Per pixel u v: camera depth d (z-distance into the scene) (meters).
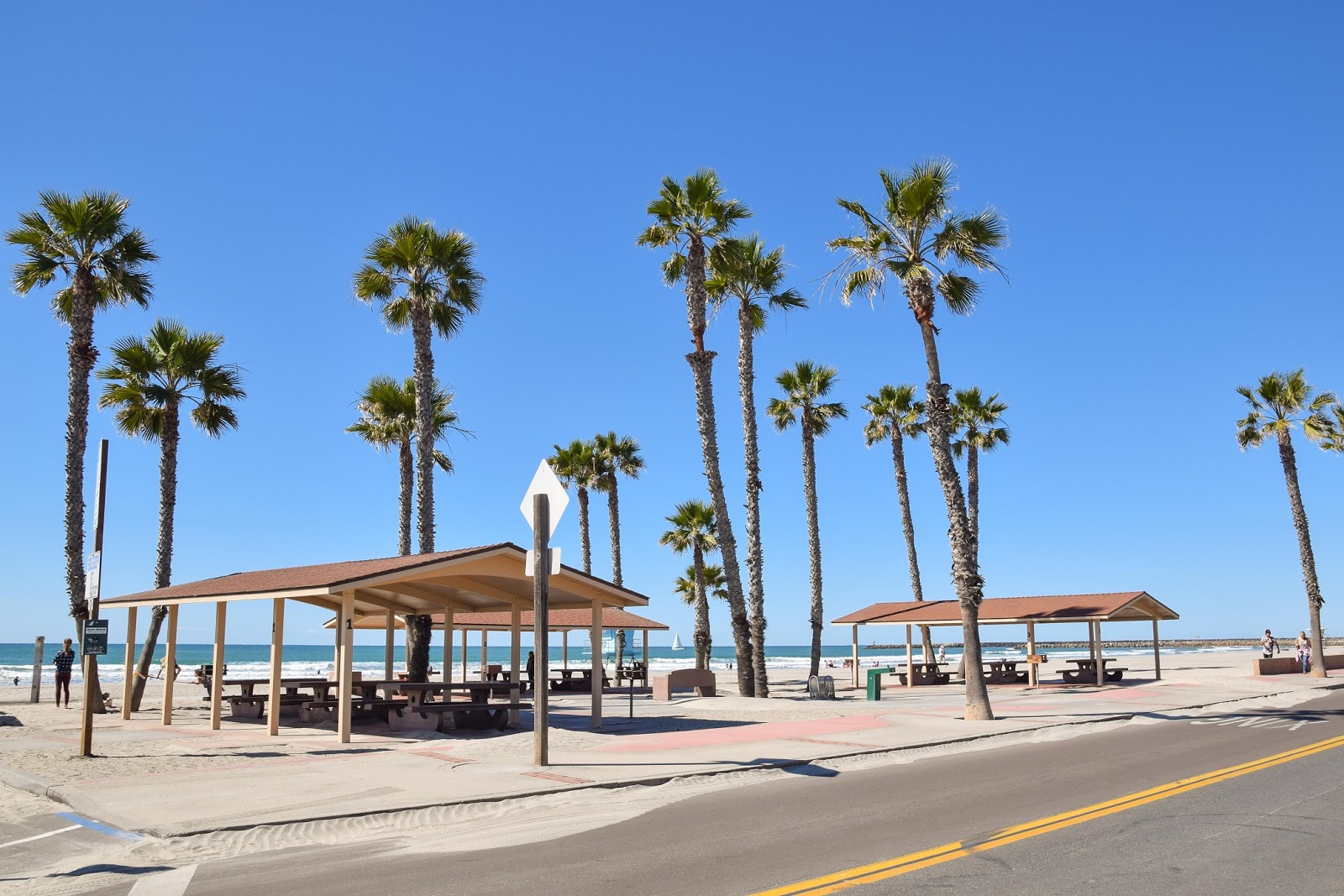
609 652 92.69
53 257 24.36
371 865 7.81
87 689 15.05
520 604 23.47
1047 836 8.29
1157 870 7.08
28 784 12.20
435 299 27.89
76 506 24.03
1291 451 36.22
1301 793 10.40
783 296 30.84
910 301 22.44
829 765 13.80
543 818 9.87
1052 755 14.59
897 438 46.38
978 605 20.88
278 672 18.64
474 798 10.64
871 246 22.56
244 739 17.88
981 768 13.14
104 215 24.20
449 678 25.47
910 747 15.65
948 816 9.44
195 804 10.59
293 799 10.84
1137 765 12.99
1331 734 16.31
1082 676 37.84
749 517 29.66
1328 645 96.31
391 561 19.55
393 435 33.91
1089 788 11.06
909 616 39.00
